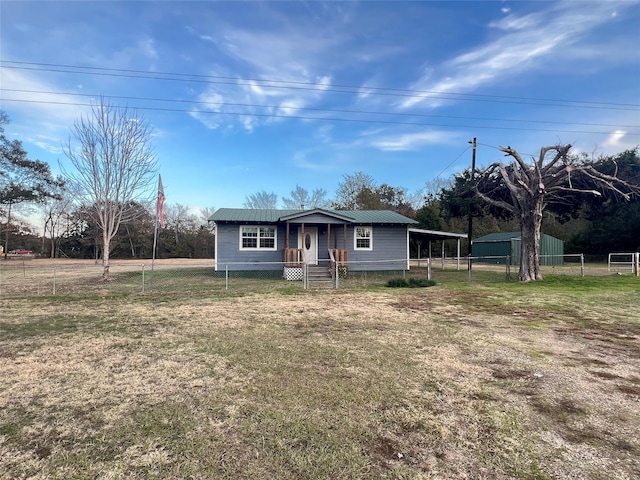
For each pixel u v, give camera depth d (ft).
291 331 20.01
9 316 24.20
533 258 45.47
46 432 9.11
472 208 67.82
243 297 32.78
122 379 12.76
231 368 13.92
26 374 13.21
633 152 62.39
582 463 7.84
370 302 29.91
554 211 69.41
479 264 93.09
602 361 14.90
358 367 14.06
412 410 10.39
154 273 61.67
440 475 7.43
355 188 139.64
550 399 11.19
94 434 9.02
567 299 31.17
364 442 8.70
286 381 12.58
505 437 8.94
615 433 9.14
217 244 55.31
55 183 100.37
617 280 43.16
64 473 7.46
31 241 139.85
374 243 58.80
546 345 17.25
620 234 84.84
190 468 7.62
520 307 27.48
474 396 11.40
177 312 25.54
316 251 57.36
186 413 10.16
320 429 9.29
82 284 44.91
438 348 16.69
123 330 20.18
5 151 91.97
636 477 7.34
